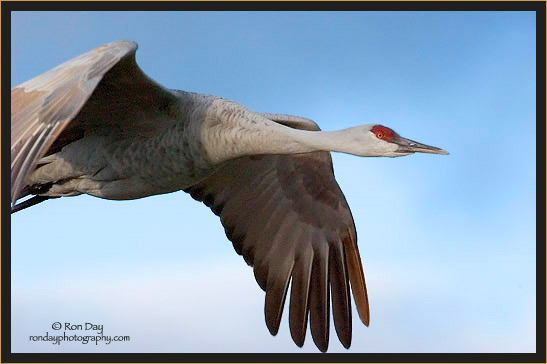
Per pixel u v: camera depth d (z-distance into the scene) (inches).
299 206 551.2
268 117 507.8
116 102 477.1
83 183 498.9
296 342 552.1
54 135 381.4
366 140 480.7
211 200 553.9
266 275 556.1
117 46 416.5
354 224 548.7
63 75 407.8
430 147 480.7
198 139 481.1
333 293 554.6
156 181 491.5
